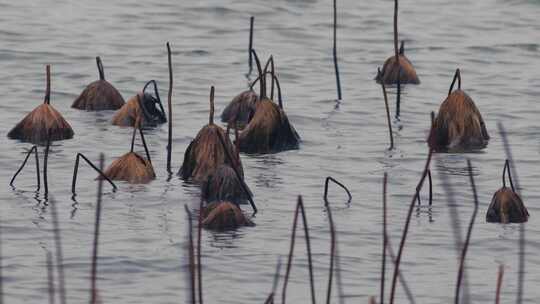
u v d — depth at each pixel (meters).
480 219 15.33
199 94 23.14
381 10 32.47
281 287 12.82
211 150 17.11
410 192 16.56
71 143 19.02
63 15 30.56
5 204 15.49
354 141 19.66
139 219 15.09
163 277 13.04
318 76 25.02
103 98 21.64
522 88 24.09
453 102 19.66
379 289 12.82
